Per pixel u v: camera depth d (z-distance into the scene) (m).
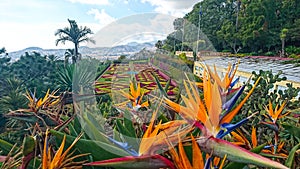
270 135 1.26
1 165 0.89
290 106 1.59
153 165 0.69
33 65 20.33
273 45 41.81
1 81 13.86
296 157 1.07
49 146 0.88
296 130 1.11
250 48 41.38
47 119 1.13
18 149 0.99
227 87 0.88
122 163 0.68
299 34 40.50
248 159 0.66
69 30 23.95
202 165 0.70
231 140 1.09
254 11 41.69
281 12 43.72
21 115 1.11
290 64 9.95
